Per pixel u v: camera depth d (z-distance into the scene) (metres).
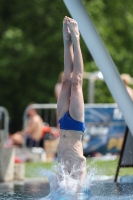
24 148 28.94
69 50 14.42
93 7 50.44
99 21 50.31
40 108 30.45
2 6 50.81
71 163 14.02
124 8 52.47
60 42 49.50
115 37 50.78
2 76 49.62
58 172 14.20
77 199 13.79
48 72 50.31
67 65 14.39
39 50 49.38
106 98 49.88
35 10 50.00
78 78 14.12
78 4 14.90
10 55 48.94
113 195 14.78
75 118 14.02
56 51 49.78
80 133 14.12
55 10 49.97
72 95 14.06
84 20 14.78
